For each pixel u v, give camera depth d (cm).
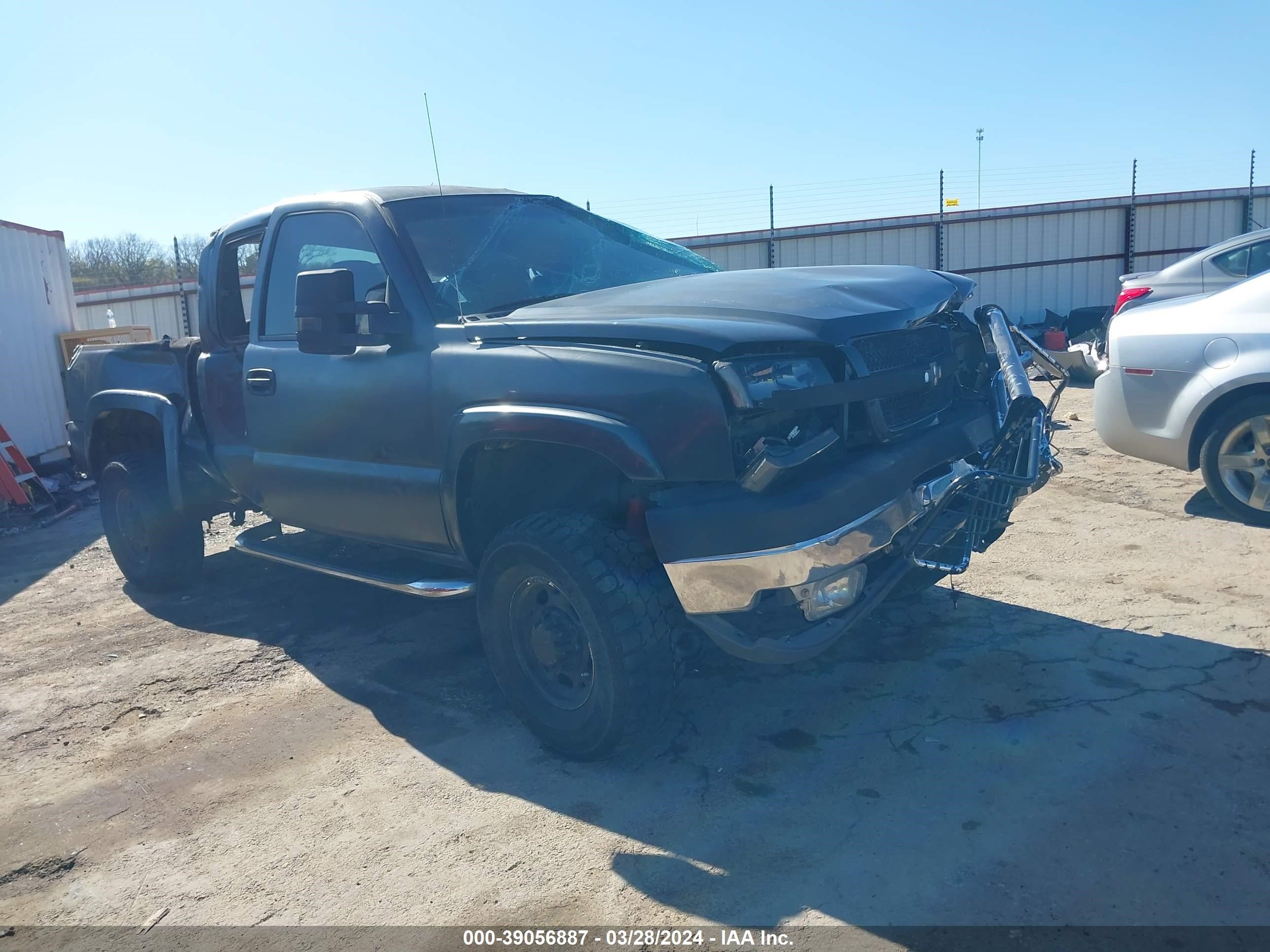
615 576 297
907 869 254
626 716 301
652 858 270
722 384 278
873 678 372
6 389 1026
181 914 261
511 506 363
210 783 334
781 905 244
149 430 576
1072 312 1653
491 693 393
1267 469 511
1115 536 524
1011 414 346
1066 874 246
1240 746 301
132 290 1928
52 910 268
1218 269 784
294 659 444
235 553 647
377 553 523
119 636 495
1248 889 236
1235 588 430
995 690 353
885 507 294
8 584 630
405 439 360
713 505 279
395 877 271
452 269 372
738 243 2031
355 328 368
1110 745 308
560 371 306
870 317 316
